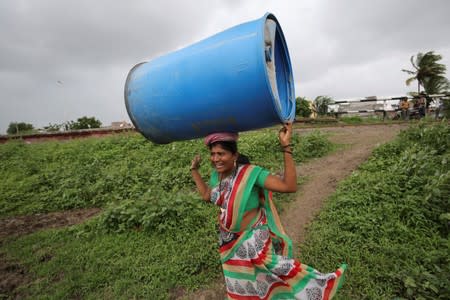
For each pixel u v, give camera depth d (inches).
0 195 231.6
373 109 772.0
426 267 100.3
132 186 222.8
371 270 104.5
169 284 108.9
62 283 114.2
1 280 120.0
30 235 161.5
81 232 155.5
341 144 319.3
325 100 879.7
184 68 66.6
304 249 124.0
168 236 142.6
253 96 60.6
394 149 231.1
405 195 144.2
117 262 125.1
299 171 240.1
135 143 378.9
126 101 75.7
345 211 145.9
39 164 326.0
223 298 102.0
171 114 69.3
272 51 66.7
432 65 1032.2
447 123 245.0
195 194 184.2
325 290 68.5
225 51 62.4
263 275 70.5
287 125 69.4
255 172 69.2
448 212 126.6
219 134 69.0
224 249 72.8
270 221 75.2
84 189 219.8
